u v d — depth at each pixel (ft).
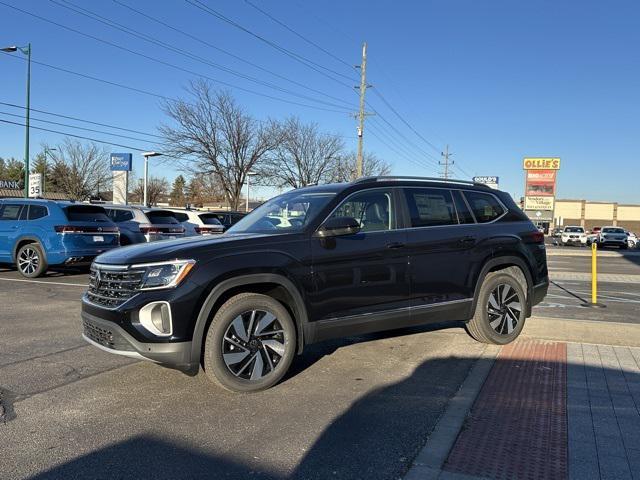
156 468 11.48
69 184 176.65
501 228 21.75
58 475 11.16
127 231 49.29
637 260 80.43
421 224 19.58
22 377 17.25
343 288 17.31
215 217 60.70
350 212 18.13
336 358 19.67
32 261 41.04
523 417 14.02
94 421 13.88
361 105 128.36
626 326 23.04
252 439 12.90
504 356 19.86
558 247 127.75
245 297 15.74
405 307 18.76
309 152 143.13
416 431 13.38
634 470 11.23
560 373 17.72
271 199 21.04
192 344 14.87
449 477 10.99
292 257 16.39
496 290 21.36
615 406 14.78
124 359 19.22
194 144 114.93
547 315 28.84
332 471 11.41
